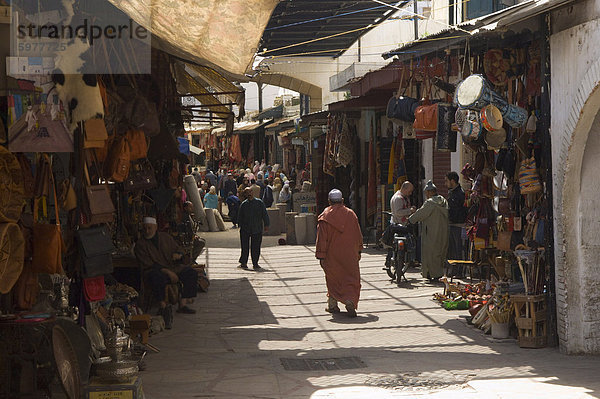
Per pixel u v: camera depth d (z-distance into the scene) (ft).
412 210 46.29
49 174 19.06
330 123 73.67
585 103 25.62
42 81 18.13
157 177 40.65
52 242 18.49
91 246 20.08
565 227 27.25
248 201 53.26
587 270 27.12
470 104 29.66
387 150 63.93
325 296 41.29
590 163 26.99
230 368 25.70
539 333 28.58
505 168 32.42
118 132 24.22
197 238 46.47
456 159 49.52
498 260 34.71
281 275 49.96
